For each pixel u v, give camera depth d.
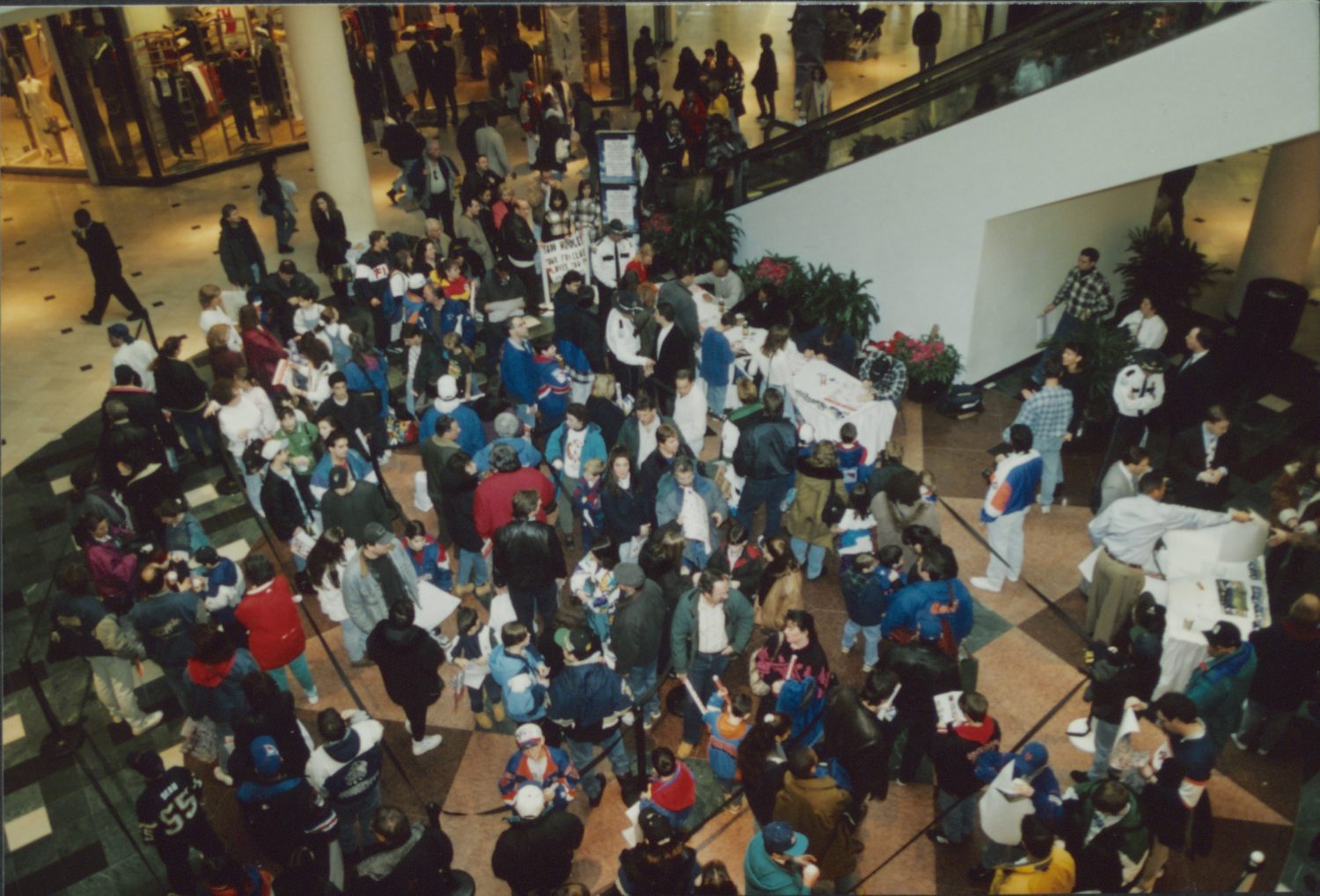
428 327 10.20
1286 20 7.62
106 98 15.40
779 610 6.67
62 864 6.38
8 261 13.82
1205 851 5.60
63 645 6.63
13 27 15.29
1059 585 8.20
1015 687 7.27
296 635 6.69
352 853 6.07
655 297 9.73
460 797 6.55
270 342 9.20
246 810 5.61
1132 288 11.41
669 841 4.97
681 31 20.59
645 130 14.05
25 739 7.27
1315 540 7.06
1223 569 6.81
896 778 6.58
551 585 6.99
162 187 16.06
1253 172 13.95
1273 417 9.98
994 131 9.42
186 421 9.37
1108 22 8.41
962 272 10.20
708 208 12.31
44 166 16.52
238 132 16.62
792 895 4.84
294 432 7.93
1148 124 8.55
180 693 6.78
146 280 13.12
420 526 7.51
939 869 6.04
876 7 17.97
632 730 6.87
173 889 5.78
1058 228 10.50
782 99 17.31
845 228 11.09
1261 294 10.29
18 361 11.56
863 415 8.69
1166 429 9.72
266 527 8.98
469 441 7.99
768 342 8.88
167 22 15.48
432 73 16.44
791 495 8.70
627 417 8.02
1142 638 5.99
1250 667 5.94
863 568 6.76
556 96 14.68
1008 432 7.48
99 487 7.54
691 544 7.20
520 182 14.83
